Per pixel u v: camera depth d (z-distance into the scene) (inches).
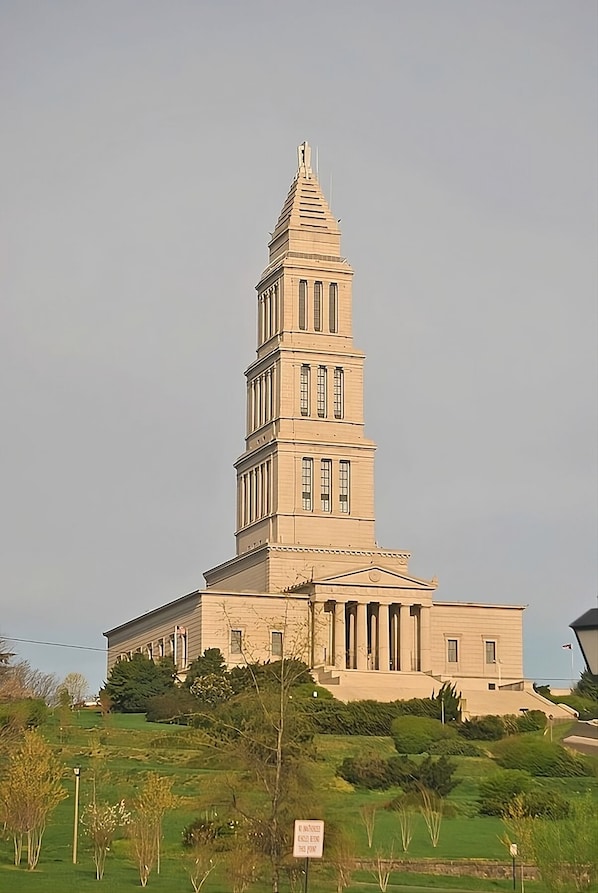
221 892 3907.5
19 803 4384.8
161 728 7416.3
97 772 5708.7
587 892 4050.2
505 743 7062.0
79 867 4360.2
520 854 4500.5
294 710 3836.1
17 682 7672.2
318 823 2859.3
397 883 4320.9
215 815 4429.1
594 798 5772.6
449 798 5876.0
